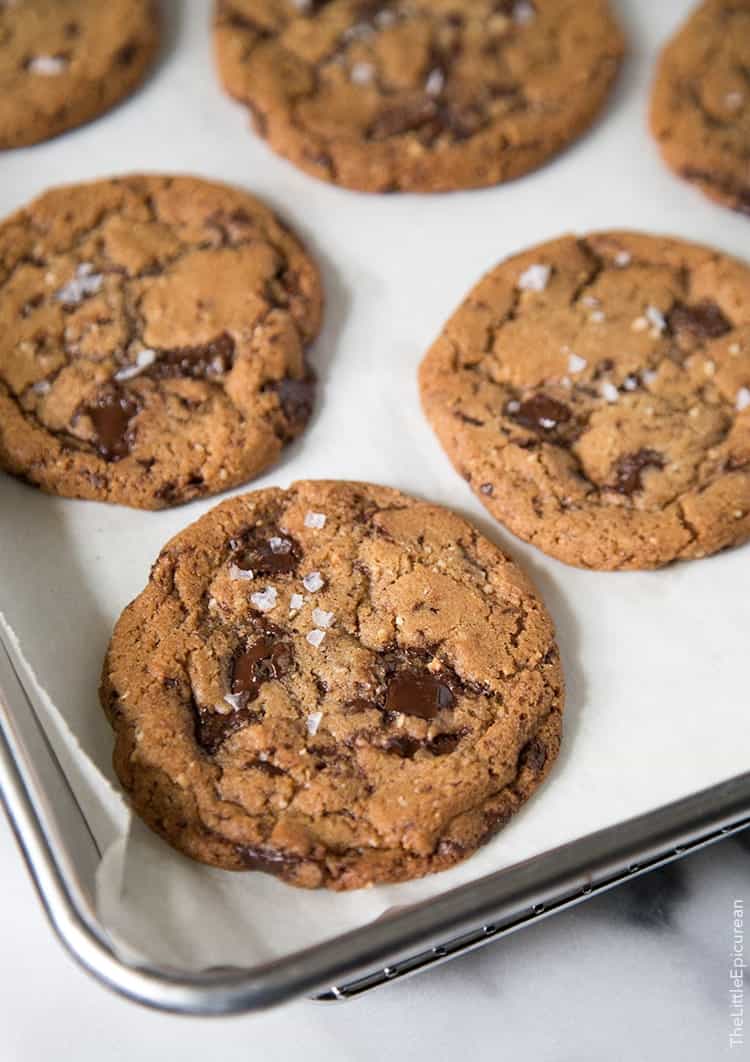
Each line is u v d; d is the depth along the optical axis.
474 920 0.32
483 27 0.47
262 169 0.45
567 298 0.42
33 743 0.34
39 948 0.37
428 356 0.41
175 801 0.35
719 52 0.47
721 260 0.43
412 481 0.40
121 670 0.36
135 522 0.39
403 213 0.44
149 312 0.42
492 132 0.44
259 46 0.46
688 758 0.36
